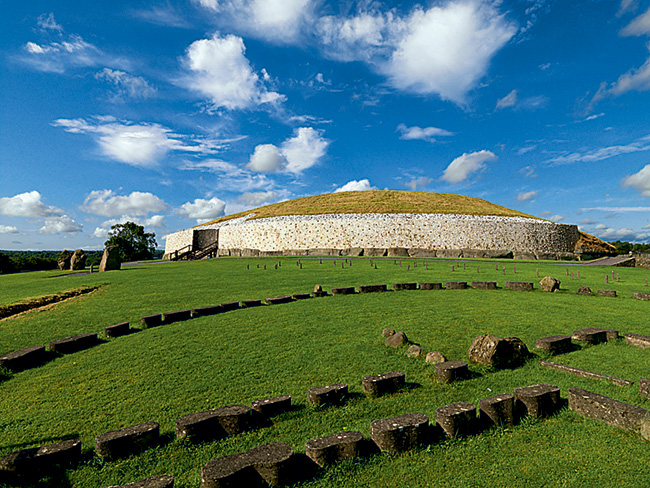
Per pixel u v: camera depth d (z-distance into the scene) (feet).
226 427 17.97
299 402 21.34
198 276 82.48
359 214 178.40
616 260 130.52
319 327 37.88
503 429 17.61
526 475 14.21
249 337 35.17
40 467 15.01
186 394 23.18
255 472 13.94
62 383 25.82
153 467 15.58
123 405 21.95
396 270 89.86
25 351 30.25
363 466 15.08
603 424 17.63
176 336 36.32
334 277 77.36
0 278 99.81
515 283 60.59
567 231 190.70
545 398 18.79
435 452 15.92
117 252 111.04
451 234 162.61
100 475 15.07
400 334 31.19
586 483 13.61
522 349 27.04
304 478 14.61
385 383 22.18
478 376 24.36
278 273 85.66
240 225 185.78
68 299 58.65
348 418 19.27
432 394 21.88
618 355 27.91
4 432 19.17
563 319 39.68
